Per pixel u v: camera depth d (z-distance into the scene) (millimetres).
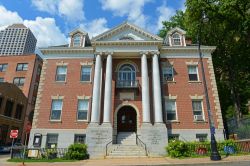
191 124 24625
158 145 22234
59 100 26188
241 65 33344
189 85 26250
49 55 27969
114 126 24656
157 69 25328
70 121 25125
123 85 26047
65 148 21688
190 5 29344
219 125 24484
